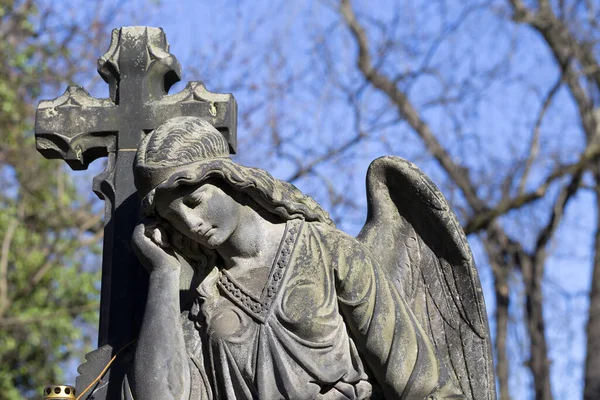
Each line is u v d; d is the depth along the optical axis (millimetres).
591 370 18797
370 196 6625
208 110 7035
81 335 17125
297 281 6195
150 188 6047
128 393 6008
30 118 16891
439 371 6273
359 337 6203
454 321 6465
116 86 7184
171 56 7168
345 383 6102
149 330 6020
